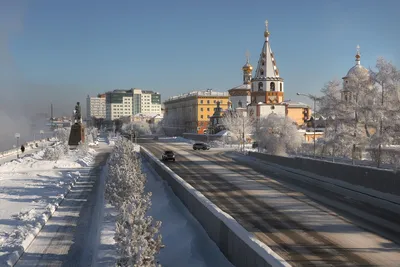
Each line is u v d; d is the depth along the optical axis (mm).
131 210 9641
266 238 13641
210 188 25203
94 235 14609
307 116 119375
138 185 17859
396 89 33656
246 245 9812
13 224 16391
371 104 35469
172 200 20469
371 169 23875
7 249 12875
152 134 157250
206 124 139250
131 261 8523
